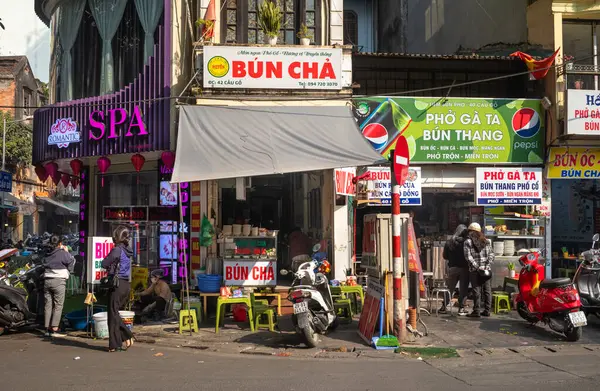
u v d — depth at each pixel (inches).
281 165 350.0
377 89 521.7
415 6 753.6
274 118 403.2
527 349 302.8
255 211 556.7
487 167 485.4
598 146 489.7
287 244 531.8
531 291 348.5
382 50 796.6
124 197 542.0
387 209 566.3
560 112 481.1
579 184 580.7
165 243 490.3
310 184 522.0
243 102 422.3
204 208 448.1
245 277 412.2
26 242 950.4
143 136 451.8
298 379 239.1
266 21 429.1
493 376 245.0
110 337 306.5
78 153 490.3
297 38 458.0
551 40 502.3
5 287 357.4
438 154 483.8
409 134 481.1
